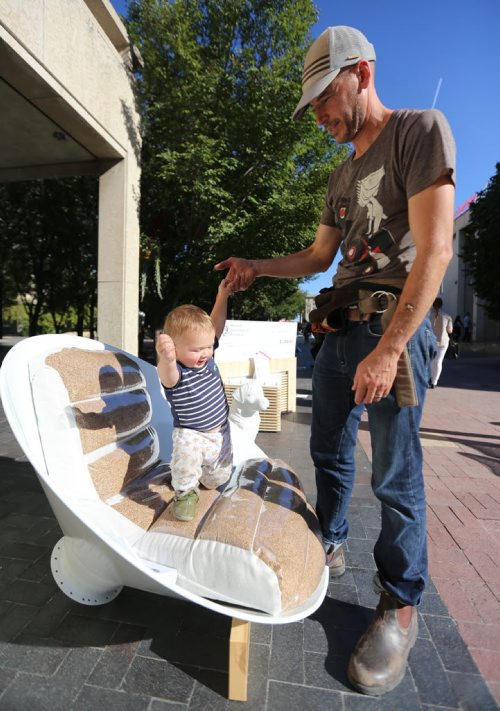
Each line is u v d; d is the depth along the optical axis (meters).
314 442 2.22
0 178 7.95
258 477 2.07
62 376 1.74
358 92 1.71
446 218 1.52
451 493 3.67
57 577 1.99
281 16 11.36
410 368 1.65
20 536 2.71
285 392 6.46
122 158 7.41
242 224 11.44
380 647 1.72
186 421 1.91
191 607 2.11
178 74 11.57
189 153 10.82
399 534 1.76
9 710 1.54
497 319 21.09
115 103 7.01
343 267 2.00
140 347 17.31
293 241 12.35
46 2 5.15
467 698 1.65
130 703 1.58
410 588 1.77
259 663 1.80
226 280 2.34
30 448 1.51
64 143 6.88
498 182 19.11
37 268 18.36
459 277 33.62
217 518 1.70
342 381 2.04
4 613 2.03
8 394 1.55
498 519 3.17
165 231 13.20
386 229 1.76
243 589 1.53
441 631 2.01
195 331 1.86
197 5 11.59
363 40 1.70
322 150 12.64
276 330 6.17
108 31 6.95
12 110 5.90
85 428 1.75
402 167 1.65
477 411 7.43
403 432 1.73
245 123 11.34
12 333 38.81
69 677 1.69
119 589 2.13
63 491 1.64
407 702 1.63
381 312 1.76
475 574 2.47
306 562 1.66
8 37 4.59
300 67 11.49
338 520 2.30
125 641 1.88
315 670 1.77
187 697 1.61
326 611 2.12
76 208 15.53
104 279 7.52
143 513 1.82
